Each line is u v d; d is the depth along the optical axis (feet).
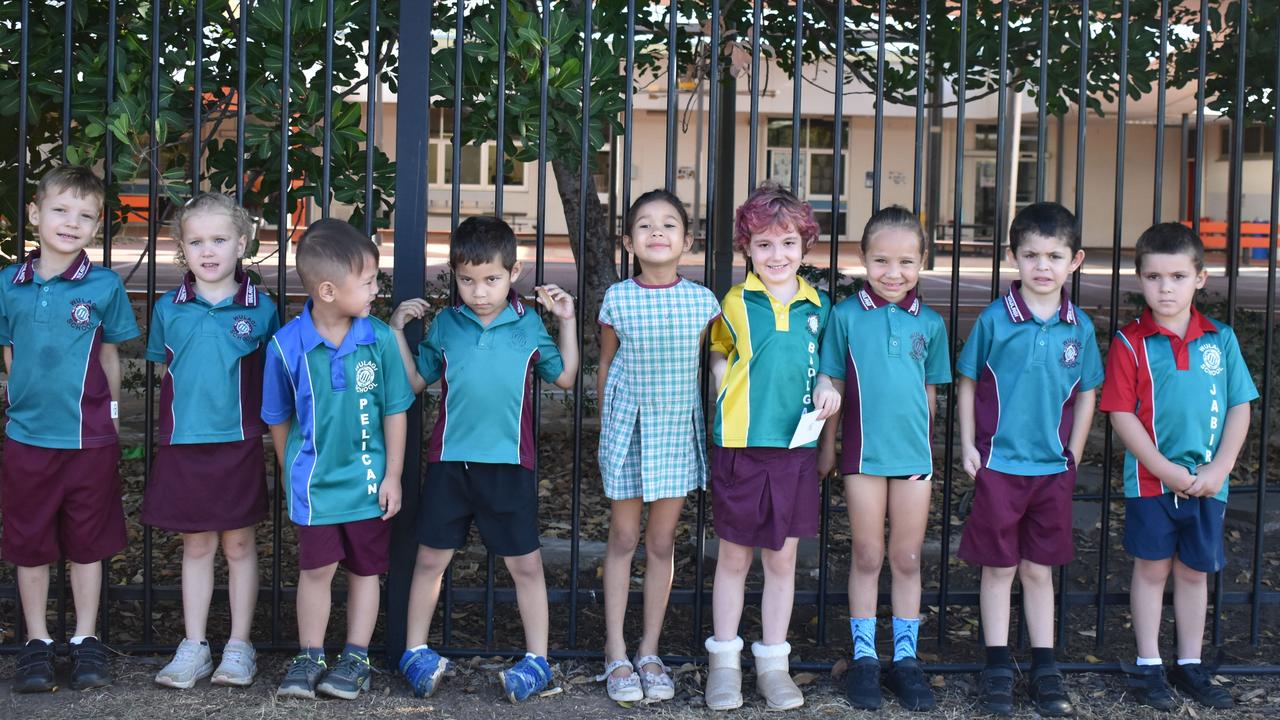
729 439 10.47
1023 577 10.96
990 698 10.57
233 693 10.61
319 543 10.29
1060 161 59.82
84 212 10.46
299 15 11.88
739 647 10.72
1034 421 10.62
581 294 11.16
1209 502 10.74
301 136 12.34
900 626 11.04
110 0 11.03
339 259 9.85
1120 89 11.10
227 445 10.50
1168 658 12.02
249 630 11.05
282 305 11.10
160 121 11.25
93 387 10.66
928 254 67.10
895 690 10.83
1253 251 76.48
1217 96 19.21
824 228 87.61
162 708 10.27
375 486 10.47
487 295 10.36
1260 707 10.69
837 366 10.74
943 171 87.86
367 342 10.28
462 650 11.51
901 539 10.85
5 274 10.66
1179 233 10.59
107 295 10.66
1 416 21.36
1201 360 10.68
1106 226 88.53
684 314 10.43
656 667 10.89
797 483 10.52
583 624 12.99
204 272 10.37
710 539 16.17
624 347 10.55
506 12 10.95
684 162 83.20
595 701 10.66
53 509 10.65
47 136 15.48
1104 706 10.71
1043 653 10.82
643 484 10.46
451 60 12.53
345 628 12.61
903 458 10.59
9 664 11.18
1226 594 11.89
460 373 10.43
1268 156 83.92
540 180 10.99
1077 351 10.65
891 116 85.56
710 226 11.01
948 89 66.69
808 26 20.11
